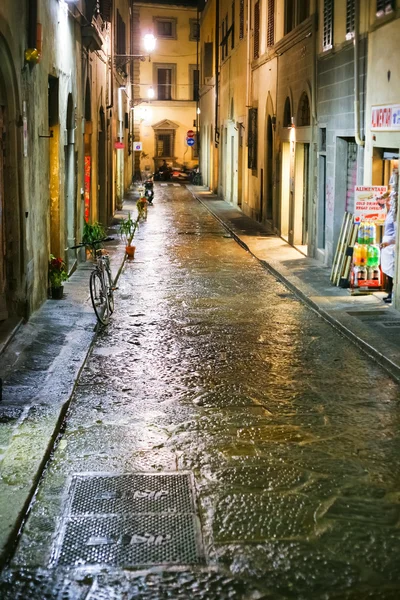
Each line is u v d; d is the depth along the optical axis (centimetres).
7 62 914
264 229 2391
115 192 2980
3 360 856
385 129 1220
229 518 533
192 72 5638
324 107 1628
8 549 476
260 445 670
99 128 2147
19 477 570
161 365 916
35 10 1022
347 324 1089
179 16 5559
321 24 1652
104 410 753
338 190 1548
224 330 1102
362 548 493
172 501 559
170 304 1294
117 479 595
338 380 860
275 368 908
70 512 538
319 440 682
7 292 996
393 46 1186
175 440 679
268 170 2417
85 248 1648
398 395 809
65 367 858
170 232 2395
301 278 1489
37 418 695
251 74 2700
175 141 5681
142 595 440
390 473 613
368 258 1298
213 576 460
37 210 1127
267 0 2367
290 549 491
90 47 1736
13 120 957
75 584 450
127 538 504
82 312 1143
